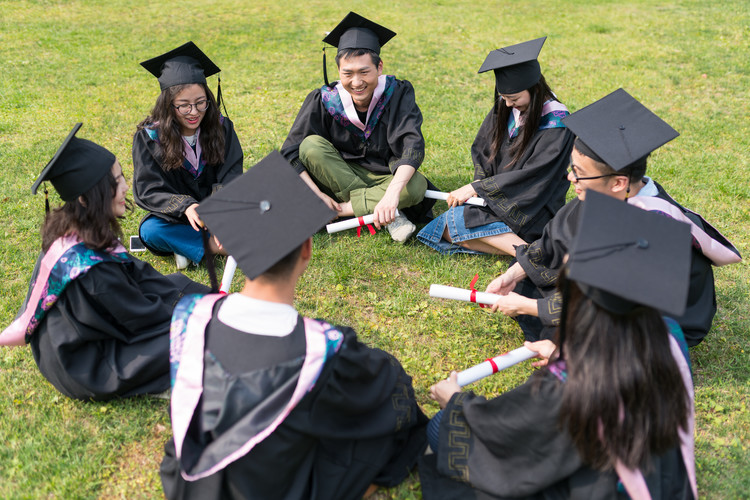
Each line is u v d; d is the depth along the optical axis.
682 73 8.54
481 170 4.78
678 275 2.22
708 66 8.76
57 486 2.93
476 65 9.09
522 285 3.95
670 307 2.15
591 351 2.28
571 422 2.30
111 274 3.13
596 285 2.19
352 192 4.89
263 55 9.62
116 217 3.21
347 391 2.61
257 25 11.39
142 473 3.04
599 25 11.06
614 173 3.21
